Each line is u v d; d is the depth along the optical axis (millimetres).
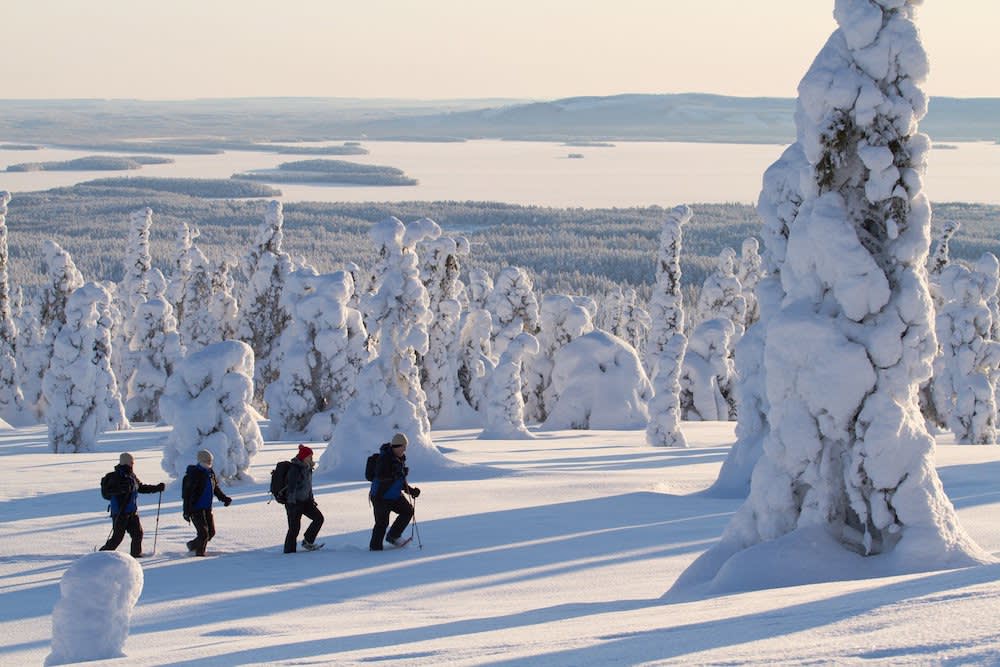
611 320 116500
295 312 61062
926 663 6312
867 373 14188
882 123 15000
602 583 16703
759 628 8484
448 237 70188
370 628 13047
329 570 19094
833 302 14836
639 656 7793
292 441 57656
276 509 26719
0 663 12578
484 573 18094
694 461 40531
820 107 15211
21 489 30484
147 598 16844
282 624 14133
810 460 14492
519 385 57969
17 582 18453
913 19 15102
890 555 13828
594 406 66375
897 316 14359
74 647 11609
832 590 10961
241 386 31656
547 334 74938
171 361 80500
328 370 59625
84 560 11789
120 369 92750
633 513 25062
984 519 20922
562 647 8766
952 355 57312
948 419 58562
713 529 22078
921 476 14000
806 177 15344
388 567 19188
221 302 89688
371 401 35312
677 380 51500
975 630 7047
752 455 28344
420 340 35500
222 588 17578
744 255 87188
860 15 14930
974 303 57125
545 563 18828
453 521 24391
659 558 18984
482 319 74938
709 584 14172
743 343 28609
